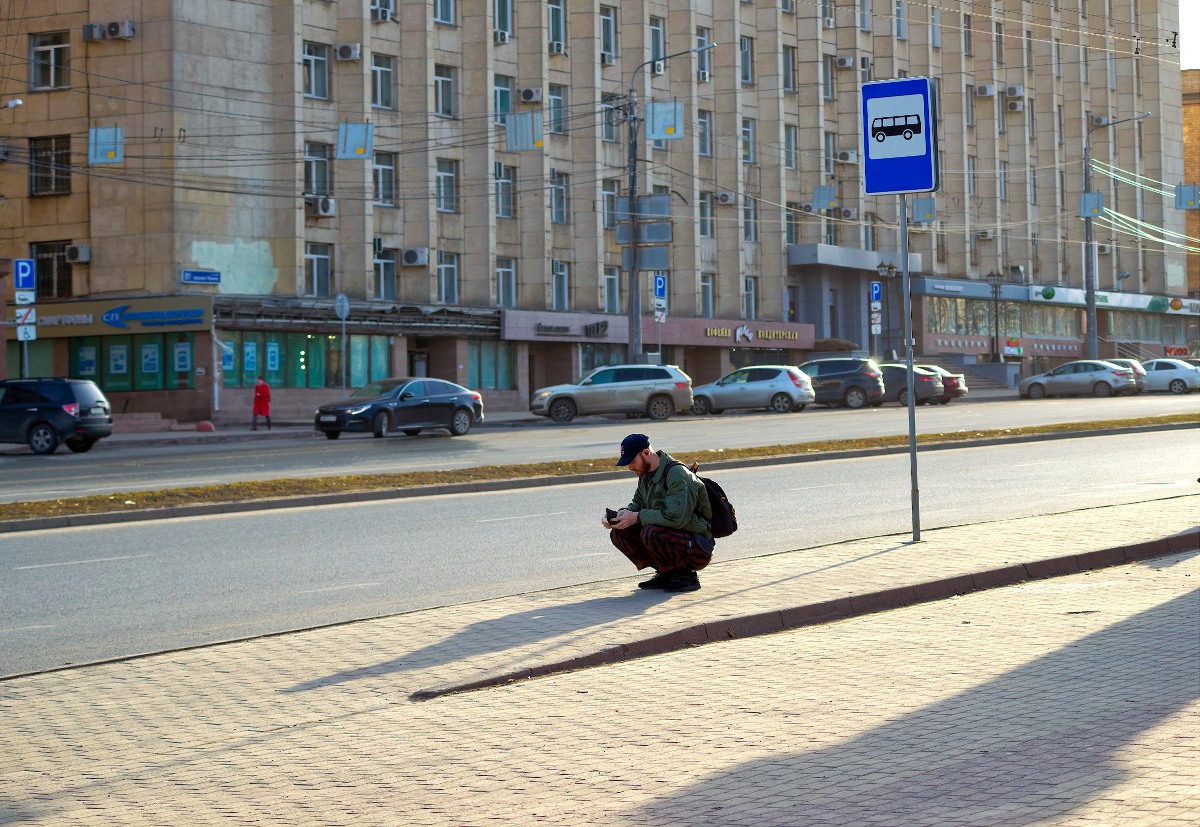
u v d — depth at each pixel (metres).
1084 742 6.58
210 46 45.44
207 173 45.41
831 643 9.37
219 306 44.50
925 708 7.41
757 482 21.81
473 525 17.12
